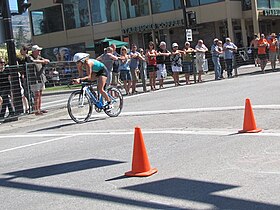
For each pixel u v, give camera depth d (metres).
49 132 11.09
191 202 5.02
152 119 11.25
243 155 6.80
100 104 12.08
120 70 17.95
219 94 14.77
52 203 5.45
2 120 13.64
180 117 11.05
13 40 14.02
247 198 5.00
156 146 8.04
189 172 6.16
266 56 22.78
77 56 11.22
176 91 17.55
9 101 13.78
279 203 4.80
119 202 5.23
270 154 6.73
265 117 9.70
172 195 5.30
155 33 35.56
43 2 41.34
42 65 14.46
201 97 14.53
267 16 33.53
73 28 39.81
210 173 6.02
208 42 33.69
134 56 18.31
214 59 21.20
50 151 8.65
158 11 34.31
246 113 8.48
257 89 14.77
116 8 36.69
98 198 5.46
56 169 7.11
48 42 41.69
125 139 9.03
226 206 4.82
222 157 6.79
